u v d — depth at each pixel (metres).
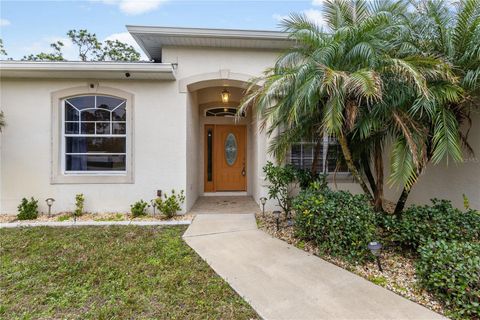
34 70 5.83
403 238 3.80
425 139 3.98
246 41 6.38
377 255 3.44
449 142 3.75
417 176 4.05
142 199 6.53
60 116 6.36
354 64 4.02
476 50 3.85
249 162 9.54
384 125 4.09
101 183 6.45
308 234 4.44
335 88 3.54
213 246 4.41
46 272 3.44
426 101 3.69
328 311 2.61
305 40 4.31
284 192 6.11
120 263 3.71
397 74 3.72
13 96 6.20
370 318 2.49
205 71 6.65
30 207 5.97
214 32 6.11
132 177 6.50
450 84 3.79
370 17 3.99
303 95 3.74
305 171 6.29
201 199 8.71
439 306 2.65
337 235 3.78
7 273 3.39
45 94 6.26
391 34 4.07
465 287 2.51
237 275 3.38
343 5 4.49
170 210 6.19
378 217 4.24
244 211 6.98
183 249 4.26
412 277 3.25
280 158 5.73
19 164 6.25
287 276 3.35
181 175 6.61
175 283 3.17
